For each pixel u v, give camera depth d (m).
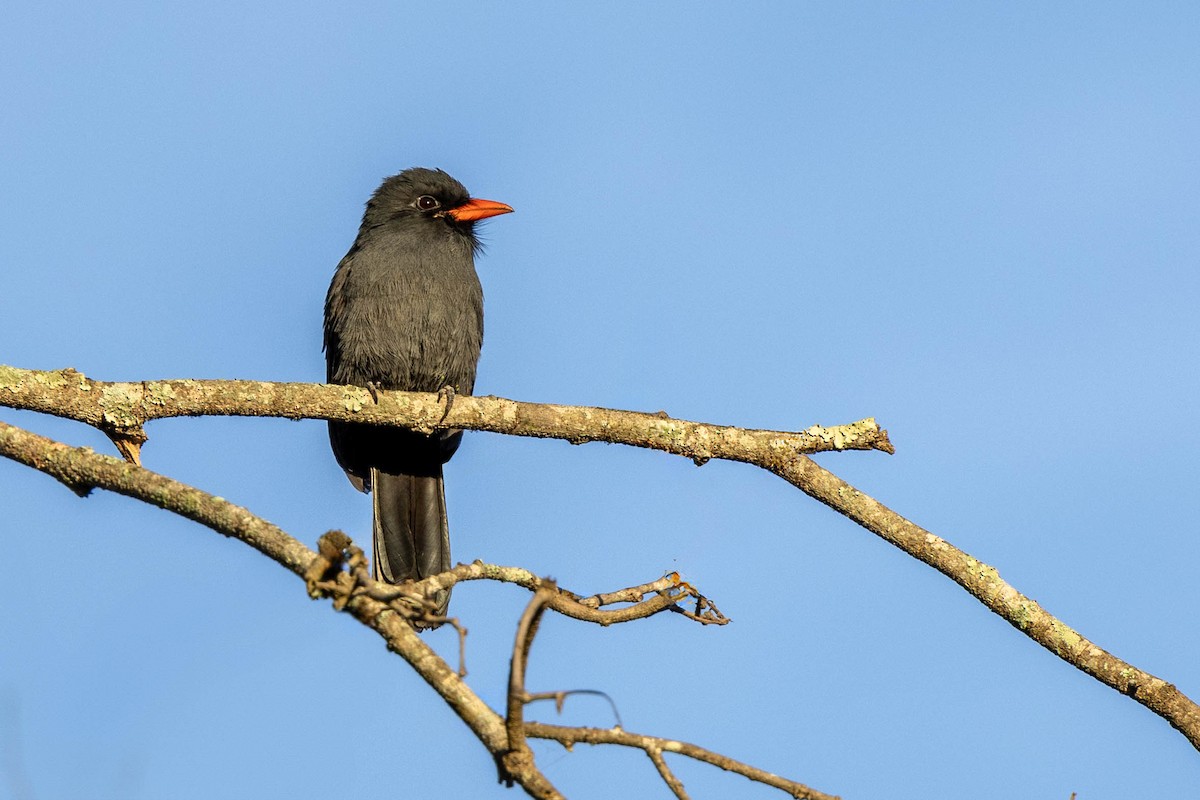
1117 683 10.01
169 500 8.50
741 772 6.97
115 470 8.80
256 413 11.60
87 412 10.79
